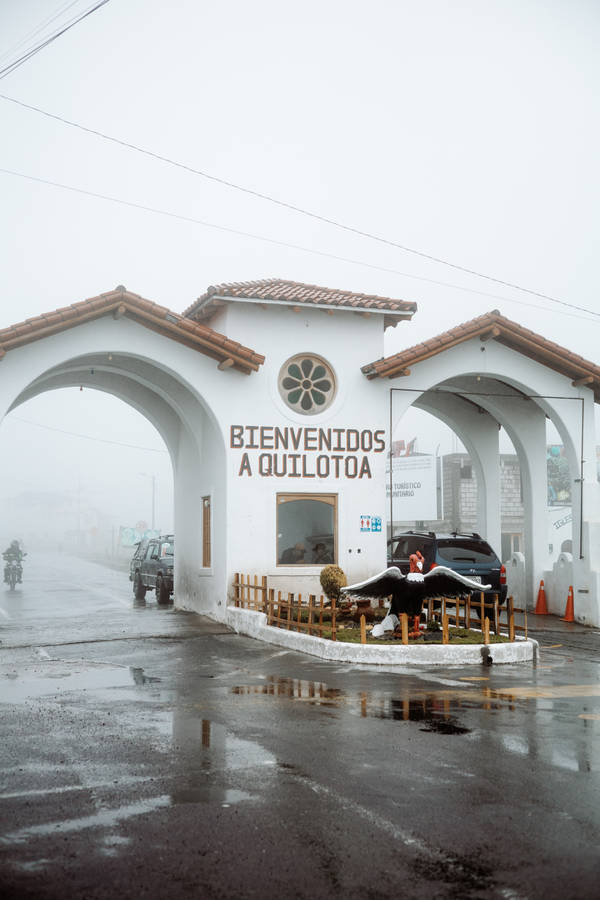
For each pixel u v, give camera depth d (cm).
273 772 678
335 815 575
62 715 891
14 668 1216
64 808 589
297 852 510
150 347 1664
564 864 493
